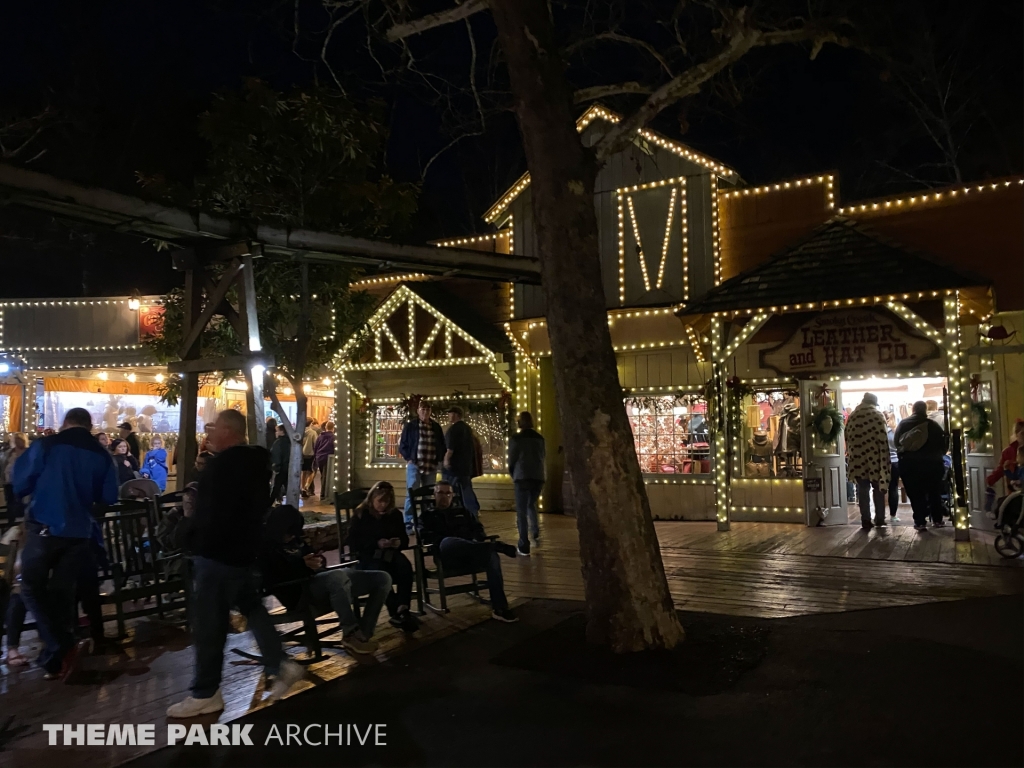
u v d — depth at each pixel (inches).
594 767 155.7
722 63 259.8
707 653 218.7
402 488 609.6
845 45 284.7
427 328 598.5
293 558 223.8
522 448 392.5
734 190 515.5
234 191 420.8
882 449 442.0
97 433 494.3
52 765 162.4
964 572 320.2
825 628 244.4
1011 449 372.5
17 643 229.5
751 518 503.8
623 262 540.1
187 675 217.8
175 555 271.0
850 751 158.6
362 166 441.7
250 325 286.4
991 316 450.0
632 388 539.8
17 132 797.2
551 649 227.5
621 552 224.2
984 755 154.9
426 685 205.3
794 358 470.6
